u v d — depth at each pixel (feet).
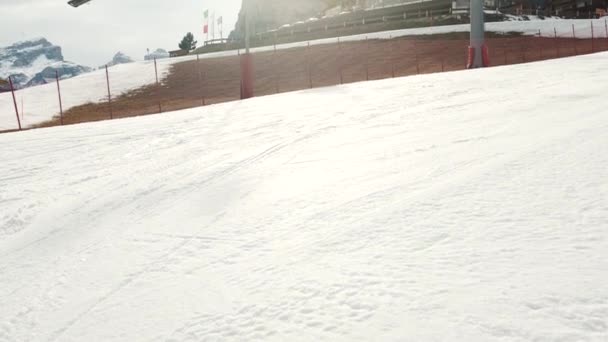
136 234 16.39
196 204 18.78
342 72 146.72
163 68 187.62
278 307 8.80
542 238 9.45
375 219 12.57
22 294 13.10
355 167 19.40
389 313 7.68
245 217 15.52
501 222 10.65
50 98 155.43
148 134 41.78
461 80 53.26
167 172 25.68
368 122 31.55
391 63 148.05
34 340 10.19
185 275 11.69
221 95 137.90
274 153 26.07
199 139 35.63
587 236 9.23
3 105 147.13
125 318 10.10
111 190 23.76
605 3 254.27
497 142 19.47
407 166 17.95
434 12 219.20
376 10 244.42
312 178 18.92
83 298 11.82
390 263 9.58
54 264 15.23
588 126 19.65
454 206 12.32
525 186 12.92
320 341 7.35
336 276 9.53
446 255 9.44
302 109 44.29
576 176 13.07
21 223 21.20
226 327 8.54
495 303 7.35
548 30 185.47
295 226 13.46
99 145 39.27
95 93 160.04
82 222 19.58
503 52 154.40
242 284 10.27
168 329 9.06
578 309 6.87
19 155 38.50
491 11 220.02
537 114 25.20
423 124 27.76
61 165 33.22
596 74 44.39
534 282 7.79
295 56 177.47
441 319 7.20
